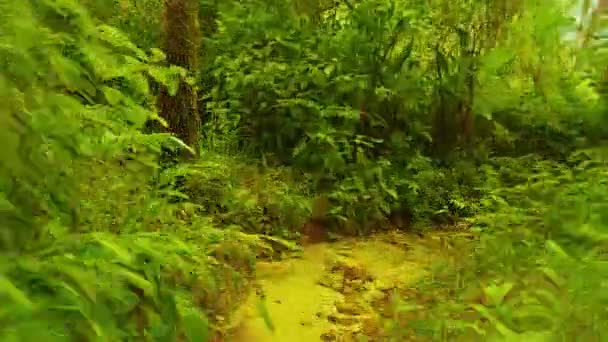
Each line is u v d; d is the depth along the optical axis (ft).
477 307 8.49
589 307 7.64
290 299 14.35
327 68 21.88
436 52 23.85
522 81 25.52
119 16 19.90
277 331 12.71
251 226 16.83
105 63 8.07
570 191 14.19
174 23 17.02
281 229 17.57
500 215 14.99
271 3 24.17
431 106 24.04
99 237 6.20
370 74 23.16
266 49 22.82
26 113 5.61
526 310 8.27
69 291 5.24
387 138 22.99
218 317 11.83
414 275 15.99
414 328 11.77
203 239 12.19
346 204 19.85
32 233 5.79
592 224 9.53
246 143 21.50
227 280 13.05
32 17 6.29
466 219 16.52
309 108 21.61
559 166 19.49
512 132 24.14
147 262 7.01
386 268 16.87
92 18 9.36
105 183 9.57
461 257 15.23
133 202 10.74
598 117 21.22
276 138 21.58
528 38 24.31
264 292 14.47
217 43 23.54
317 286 15.33
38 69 6.03
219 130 21.27
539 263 10.37
